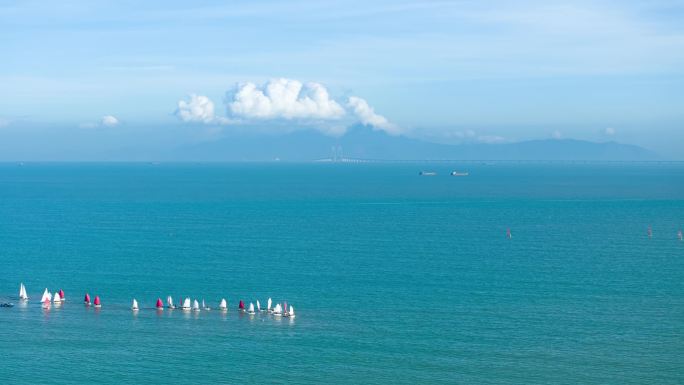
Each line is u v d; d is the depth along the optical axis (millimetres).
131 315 103312
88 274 131375
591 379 78438
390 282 124750
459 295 115000
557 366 82000
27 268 136875
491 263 143625
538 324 97812
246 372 80812
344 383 77688
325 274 132000
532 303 109312
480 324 98062
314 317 102000
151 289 119500
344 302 110562
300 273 132875
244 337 92812
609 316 101688
